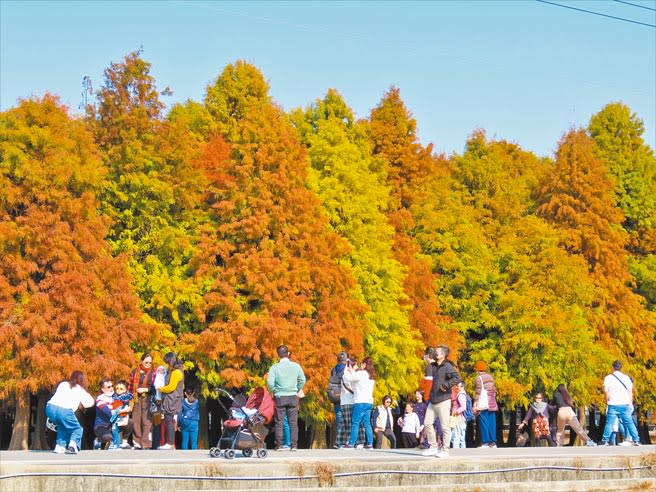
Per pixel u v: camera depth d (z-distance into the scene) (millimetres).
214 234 45000
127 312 41938
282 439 23875
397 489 19562
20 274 39281
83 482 18016
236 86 57062
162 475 18438
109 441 27078
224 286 43281
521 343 52812
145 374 27578
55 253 39750
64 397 21406
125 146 45406
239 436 20953
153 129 47031
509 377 53031
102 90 47875
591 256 58344
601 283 57500
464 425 30047
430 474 20219
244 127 46344
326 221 47125
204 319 43344
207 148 51125
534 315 52656
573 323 53312
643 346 57594
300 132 55094
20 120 40719
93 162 42281
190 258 45969
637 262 61875
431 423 21875
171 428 25578
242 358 42844
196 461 19297
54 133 41500
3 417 50000
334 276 45281
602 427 64062
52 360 37844
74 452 21562
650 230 63438
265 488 19000
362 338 46281
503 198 58812
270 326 41906
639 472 22641
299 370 24109
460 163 59969
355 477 19641
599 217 59000
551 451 25109
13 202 39938
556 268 54188
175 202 46719
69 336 38812
